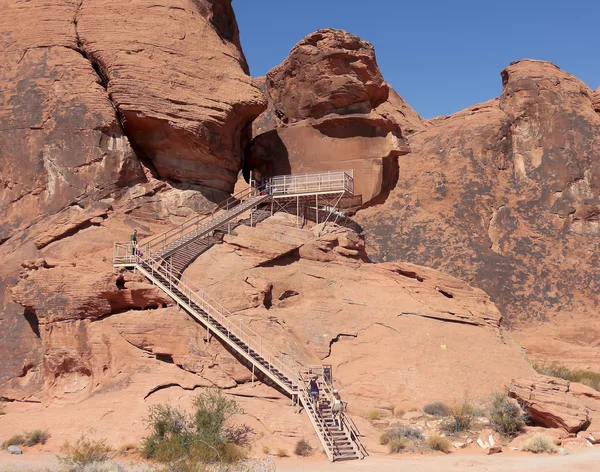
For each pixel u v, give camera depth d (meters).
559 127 62.94
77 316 23.08
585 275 54.72
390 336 26.03
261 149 37.78
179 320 22.78
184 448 18.02
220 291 25.20
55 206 28.53
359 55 36.28
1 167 29.36
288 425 20.09
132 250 25.62
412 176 66.25
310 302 26.66
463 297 29.02
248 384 22.12
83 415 20.83
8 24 31.84
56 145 29.14
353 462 17.95
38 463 17.70
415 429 20.94
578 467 16.38
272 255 27.02
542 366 39.34
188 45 31.97
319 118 37.19
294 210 33.03
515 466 16.75
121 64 30.28
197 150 31.22
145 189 29.88
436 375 24.75
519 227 59.81
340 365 24.83
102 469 16.31
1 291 26.08
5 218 28.59
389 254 60.41
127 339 22.50
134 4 31.94
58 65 30.41
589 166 60.25
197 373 21.98
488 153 64.94
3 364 24.12
